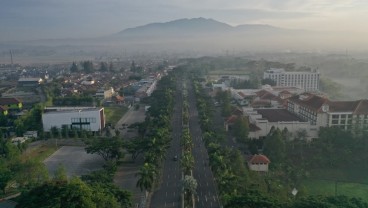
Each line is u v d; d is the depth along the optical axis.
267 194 151.88
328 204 131.62
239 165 189.50
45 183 134.50
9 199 163.50
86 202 120.06
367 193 189.38
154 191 185.75
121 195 146.75
